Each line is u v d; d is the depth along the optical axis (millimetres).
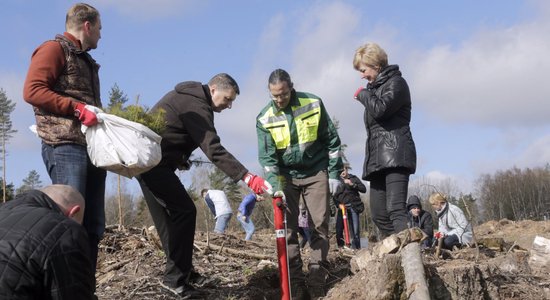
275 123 5312
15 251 2666
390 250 4832
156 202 4945
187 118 4754
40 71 4102
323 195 5383
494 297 4770
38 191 3023
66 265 2736
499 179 51219
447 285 4559
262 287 5422
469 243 7469
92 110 4148
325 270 5359
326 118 5430
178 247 4863
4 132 31688
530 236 12477
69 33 4344
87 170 4332
